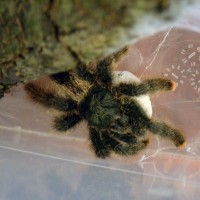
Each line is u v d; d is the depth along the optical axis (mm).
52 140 382
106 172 377
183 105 382
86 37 229
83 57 249
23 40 258
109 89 341
